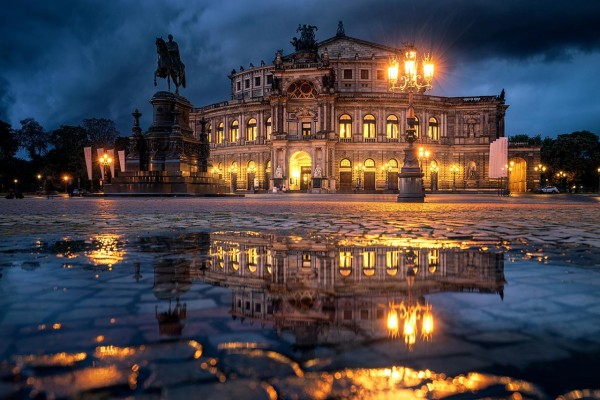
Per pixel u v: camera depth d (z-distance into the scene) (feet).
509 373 5.46
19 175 320.91
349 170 270.67
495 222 33.81
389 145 268.41
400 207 62.95
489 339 6.84
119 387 5.05
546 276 12.30
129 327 7.48
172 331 7.21
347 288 10.75
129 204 75.25
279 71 258.16
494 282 11.53
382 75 292.61
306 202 87.86
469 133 277.23
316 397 4.78
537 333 7.19
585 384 5.13
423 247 18.62
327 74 255.29
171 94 141.18
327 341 6.68
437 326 7.54
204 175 149.69
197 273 12.77
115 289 10.63
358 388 5.01
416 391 4.96
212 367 5.65
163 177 131.23
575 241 20.97
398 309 8.69
